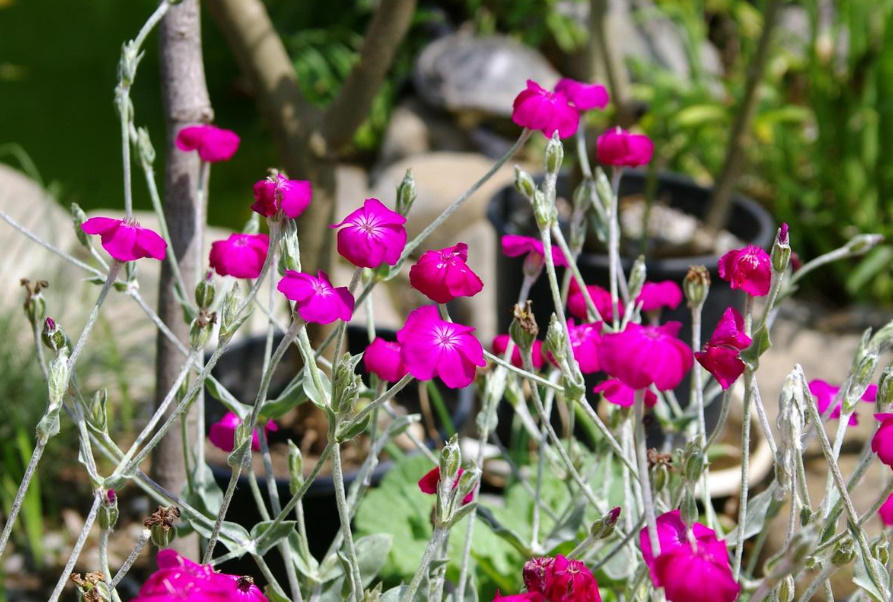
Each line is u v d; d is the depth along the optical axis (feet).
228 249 3.18
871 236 3.34
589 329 3.12
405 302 7.48
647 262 5.21
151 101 12.23
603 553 3.27
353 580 2.84
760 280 2.82
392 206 8.70
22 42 13.58
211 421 4.22
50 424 2.72
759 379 6.33
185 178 3.52
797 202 8.48
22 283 3.02
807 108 9.18
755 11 11.08
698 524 2.72
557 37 12.05
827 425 5.23
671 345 2.61
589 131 6.25
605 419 4.15
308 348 2.84
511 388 3.28
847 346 6.88
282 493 3.77
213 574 2.62
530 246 3.24
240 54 4.02
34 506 4.83
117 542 5.01
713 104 8.79
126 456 2.81
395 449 3.80
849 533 2.74
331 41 12.73
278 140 4.09
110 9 14.73
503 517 3.67
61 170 10.57
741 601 2.98
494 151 10.84
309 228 4.11
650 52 10.99
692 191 6.58
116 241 2.80
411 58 12.30
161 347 3.61
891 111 7.83
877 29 8.38
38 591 4.76
